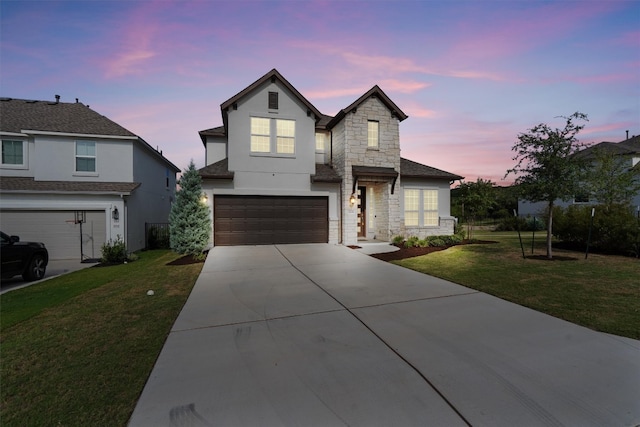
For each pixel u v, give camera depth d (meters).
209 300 5.54
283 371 3.03
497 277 7.10
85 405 2.60
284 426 2.21
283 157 12.58
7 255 7.53
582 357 3.26
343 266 8.49
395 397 2.57
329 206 12.98
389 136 13.15
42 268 8.66
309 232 12.81
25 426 2.35
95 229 13.12
